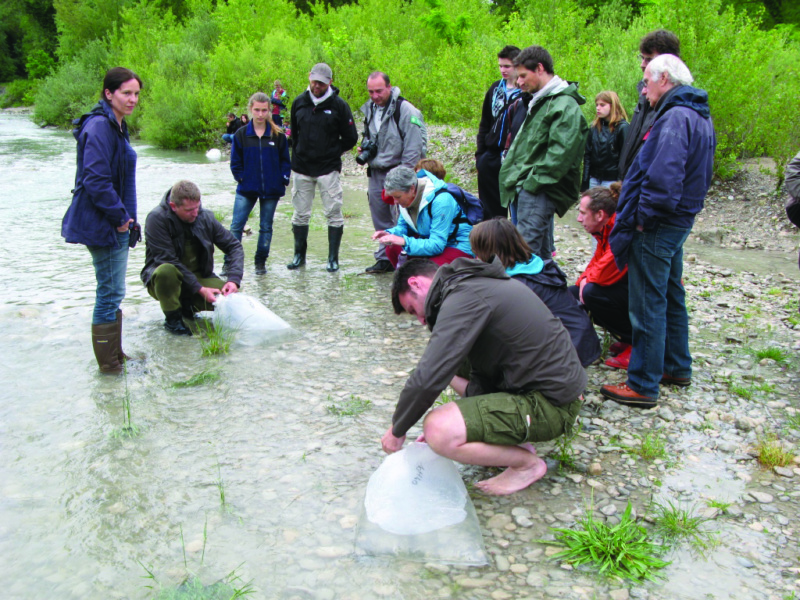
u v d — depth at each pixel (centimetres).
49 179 1409
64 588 253
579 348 394
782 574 257
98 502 306
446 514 277
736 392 411
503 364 301
